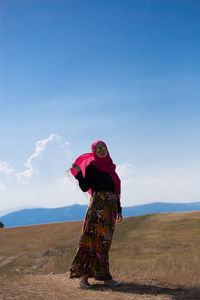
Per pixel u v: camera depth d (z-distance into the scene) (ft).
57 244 87.30
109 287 18.28
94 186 19.02
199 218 98.32
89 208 19.06
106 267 18.69
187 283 19.08
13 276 23.71
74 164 19.19
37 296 16.17
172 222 96.84
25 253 76.64
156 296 15.88
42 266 56.44
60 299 15.44
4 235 109.09
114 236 87.76
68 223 122.83
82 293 16.83
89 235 18.80
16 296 16.19
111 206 18.99
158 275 21.53
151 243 71.36
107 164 19.11
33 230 114.73
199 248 59.93
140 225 97.81
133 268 25.20
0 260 69.15
